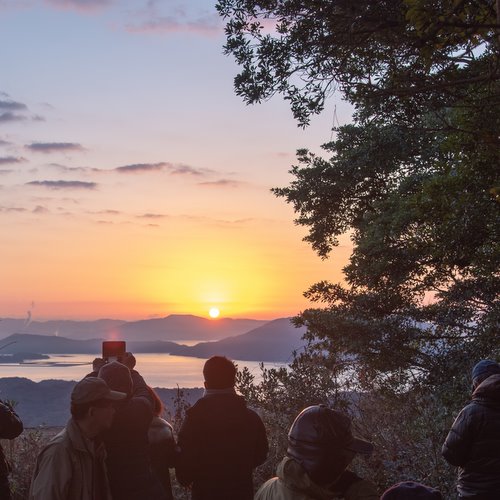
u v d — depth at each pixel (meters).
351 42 7.12
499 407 4.76
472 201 8.56
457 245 9.23
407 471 6.73
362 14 6.84
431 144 14.00
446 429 6.78
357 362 9.70
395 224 11.77
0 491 5.06
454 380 8.96
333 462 2.54
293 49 7.29
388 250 12.06
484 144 7.72
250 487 4.92
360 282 12.72
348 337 11.12
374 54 7.43
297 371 8.34
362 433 7.46
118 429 4.48
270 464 8.05
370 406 7.98
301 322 11.84
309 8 7.12
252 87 7.46
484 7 6.02
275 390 8.26
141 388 4.95
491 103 7.12
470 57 6.95
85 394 3.96
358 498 2.68
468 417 4.79
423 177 13.23
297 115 7.55
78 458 3.97
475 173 8.45
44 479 3.90
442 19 5.69
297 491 2.55
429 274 11.81
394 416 7.65
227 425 4.84
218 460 4.82
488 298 10.75
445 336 11.00
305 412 2.62
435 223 9.23
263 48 7.38
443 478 6.47
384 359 10.83
